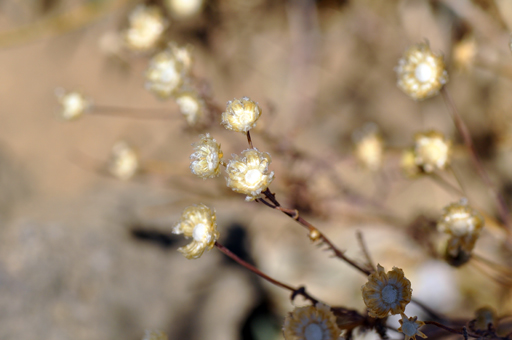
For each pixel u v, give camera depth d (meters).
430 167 0.31
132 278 0.40
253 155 0.25
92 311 0.36
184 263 0.43
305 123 0.51
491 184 0.32
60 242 0.39
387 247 0.50
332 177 0.42
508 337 0.27
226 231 0.48
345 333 0.27
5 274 0.36
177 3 0.47
